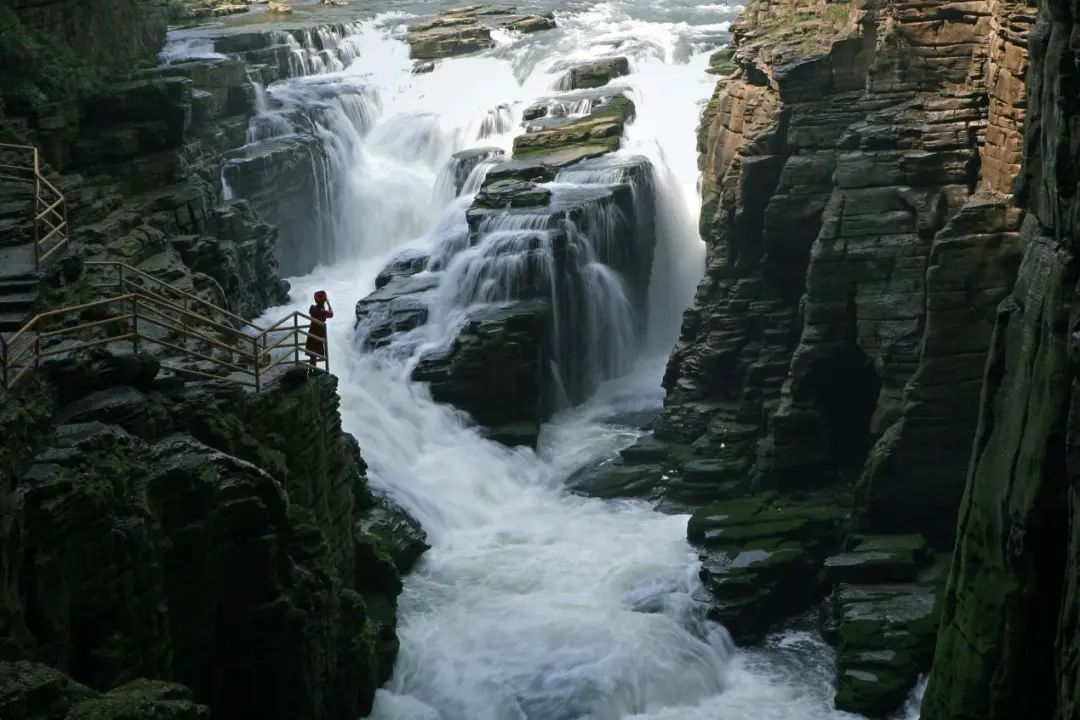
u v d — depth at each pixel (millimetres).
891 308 52688
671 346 71312
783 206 57438
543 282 63438
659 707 44438
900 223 53219
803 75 56781
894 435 50625
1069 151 36312
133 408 35875
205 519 34844
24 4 65250
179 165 63594
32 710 27469
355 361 62781
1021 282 38938
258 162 74688
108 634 32406
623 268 68062
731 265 61719
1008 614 37656
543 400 62969
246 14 101938
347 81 88125
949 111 52781
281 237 76875
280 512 36312
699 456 58000
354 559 45562
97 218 54844
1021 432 37688
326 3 106188
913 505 50719
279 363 41875
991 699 38375
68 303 42906
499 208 66625
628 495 56812
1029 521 36688
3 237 45344
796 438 54625
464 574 50156
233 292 59750
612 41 89188
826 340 54000
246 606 36000
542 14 97875
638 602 48531
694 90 80938
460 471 57000
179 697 29812
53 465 32188
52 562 31078
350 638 41031
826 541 51812
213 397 38125
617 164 70062
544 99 80438
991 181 51156
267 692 36812
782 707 44625
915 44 53969
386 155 83188
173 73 71500
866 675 44438
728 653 47344
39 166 55531
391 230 80562
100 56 73000
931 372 50094
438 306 64438
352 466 49500
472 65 88938
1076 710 33656
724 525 51875
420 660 45219
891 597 47344
